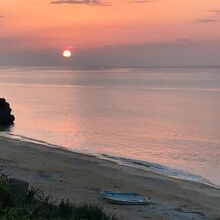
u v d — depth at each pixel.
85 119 59.06
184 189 19.48
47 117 60.69
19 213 8.76
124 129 49.19
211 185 21.89
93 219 9.97
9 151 26.59
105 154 31.45
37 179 18.38
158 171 25.28
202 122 57.50
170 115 66.62
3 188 9.90
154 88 143.38
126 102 91.00
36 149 28.80
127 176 21.31
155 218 13.73
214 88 143.50
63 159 25.16
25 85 163.50
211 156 32.50
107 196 15.72
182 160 30.75
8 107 50.41
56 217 9.36
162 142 39.72
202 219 14.28
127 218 13.27
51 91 127.06
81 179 19.36
